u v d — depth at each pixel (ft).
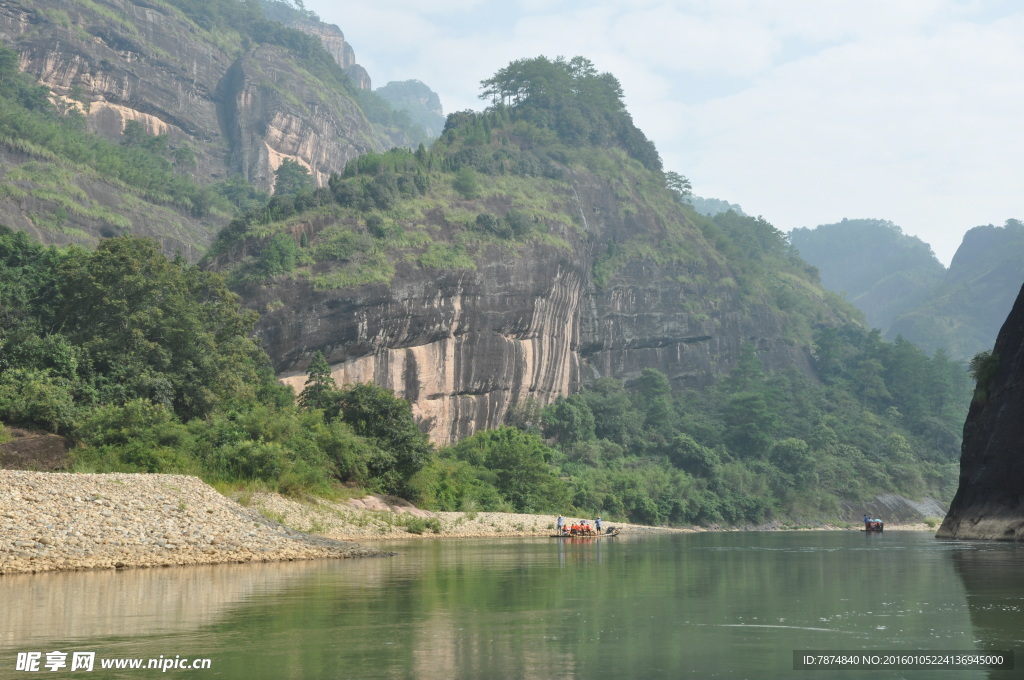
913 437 455.63
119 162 407.03
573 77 524.52
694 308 447.42
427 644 37.19
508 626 41.93
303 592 55.11
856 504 378.94
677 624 42.70
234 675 31.35
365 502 146.92
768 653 35.35
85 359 152.46
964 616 45.34
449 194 358.64
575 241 379.96
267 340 272.31
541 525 174.70
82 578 62.34
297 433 148.97
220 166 570.87
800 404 452.35
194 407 163.32
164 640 37.91
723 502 325.62
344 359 286.25
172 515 85.05
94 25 524.93
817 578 67.56
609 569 76.28
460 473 204.74
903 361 494.18
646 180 489.67
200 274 188.34
